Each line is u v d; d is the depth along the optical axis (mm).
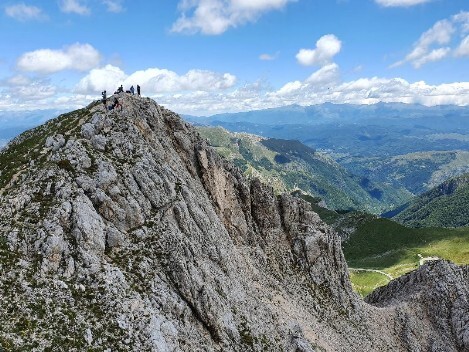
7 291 50594
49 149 73812
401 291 151625
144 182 74688
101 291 55531
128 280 59562
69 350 47688
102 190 68375
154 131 92062
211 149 105625
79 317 51531
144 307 57000
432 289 141000
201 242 77000
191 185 89750
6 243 55656
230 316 69500
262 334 73562
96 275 56938
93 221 62250
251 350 67812
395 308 135000
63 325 49781
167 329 56688
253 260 101812
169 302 61062
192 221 77625
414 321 131625
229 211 104250
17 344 45531
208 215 87812
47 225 58531
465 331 128875
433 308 137250
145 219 70438
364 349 106375
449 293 138875
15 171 69688
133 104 92375
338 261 128250
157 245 67312
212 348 61875
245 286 83438
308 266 119062
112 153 76500
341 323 110125
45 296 51844
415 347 122312
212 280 70938
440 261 149250
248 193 115438
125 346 51344
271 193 126312
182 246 69375
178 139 98750
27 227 58094
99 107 87625
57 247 56906
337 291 118938
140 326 54281
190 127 105750
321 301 112562
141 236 67312
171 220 73375
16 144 87938
